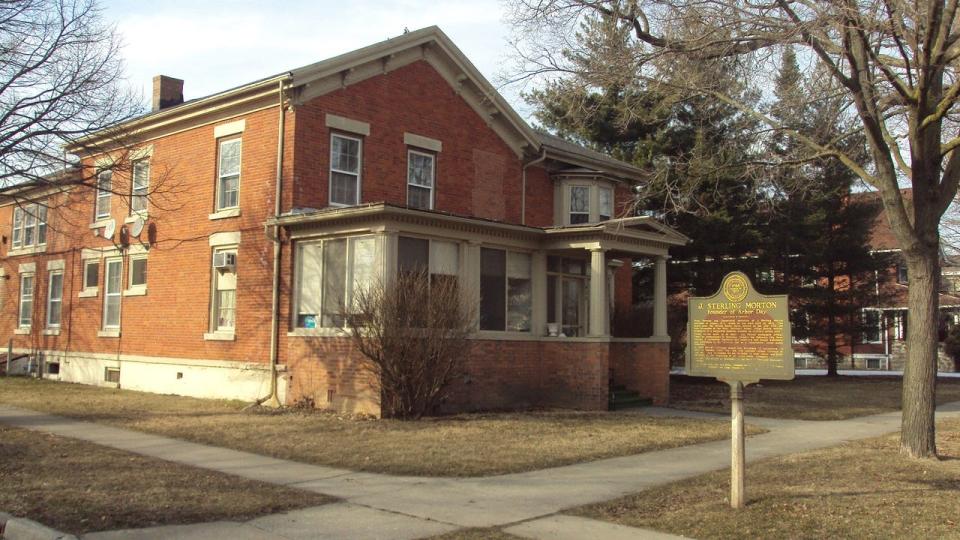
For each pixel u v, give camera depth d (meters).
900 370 41.75
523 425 14.48
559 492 9.08
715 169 13.99
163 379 19.84
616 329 22.02
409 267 16.30
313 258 16.98
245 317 17.88
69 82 15.39
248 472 10.08
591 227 17.92
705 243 28.20
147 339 20.50
